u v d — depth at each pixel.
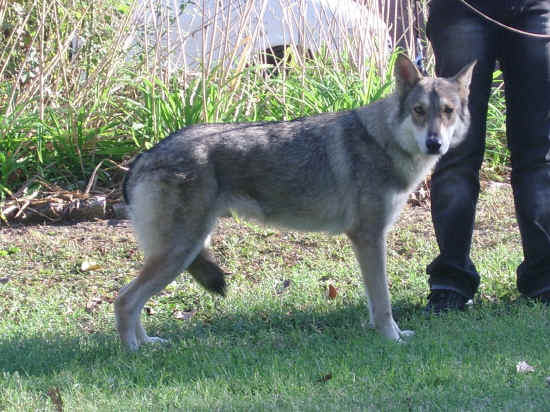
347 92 10.98
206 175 6.04
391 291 7.35
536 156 6.47
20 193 9.70
